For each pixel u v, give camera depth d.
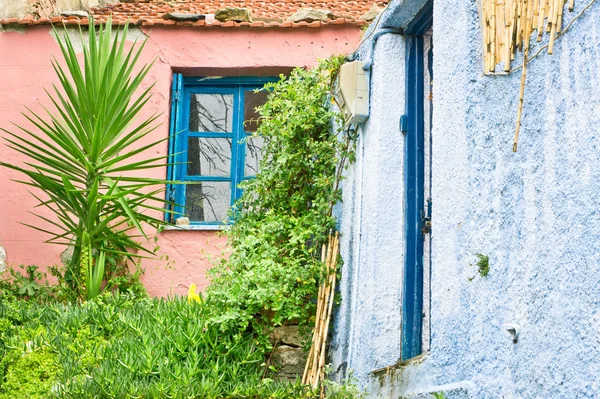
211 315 6.07
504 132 3.67
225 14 8.79
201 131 8.80
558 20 3.27
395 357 5.24
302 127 6.74
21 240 8.18
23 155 8.40
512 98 3.63
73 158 7.77
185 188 8.58
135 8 9.62
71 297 7.36
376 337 5.27
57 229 8.23
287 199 6.91
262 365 5.97
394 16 5.56
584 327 2.96
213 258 8.09
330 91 6.79
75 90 8.64
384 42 5.70
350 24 8.74
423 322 5.30
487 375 3.64
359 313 5.51
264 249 6.57
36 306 6.48
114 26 8.82
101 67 7.66
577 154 3.09
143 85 8.65
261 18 8.85
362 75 5.93
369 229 5.50
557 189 3.21
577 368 2.99
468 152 3.98
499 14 3.81
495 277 3.65
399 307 5.32
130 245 7.48
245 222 6.96
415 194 5.46
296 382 5.49
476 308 3.80
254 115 8.89
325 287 6.25
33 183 7.62
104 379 5.23
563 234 3.14
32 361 5.60
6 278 7.98
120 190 7.57
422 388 4.34
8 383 5.47
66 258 8.14
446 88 4.33
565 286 3.10
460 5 4.20
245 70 8.76
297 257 6.53
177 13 8.82
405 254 5.38
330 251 6.37
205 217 8.55
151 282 8.02
